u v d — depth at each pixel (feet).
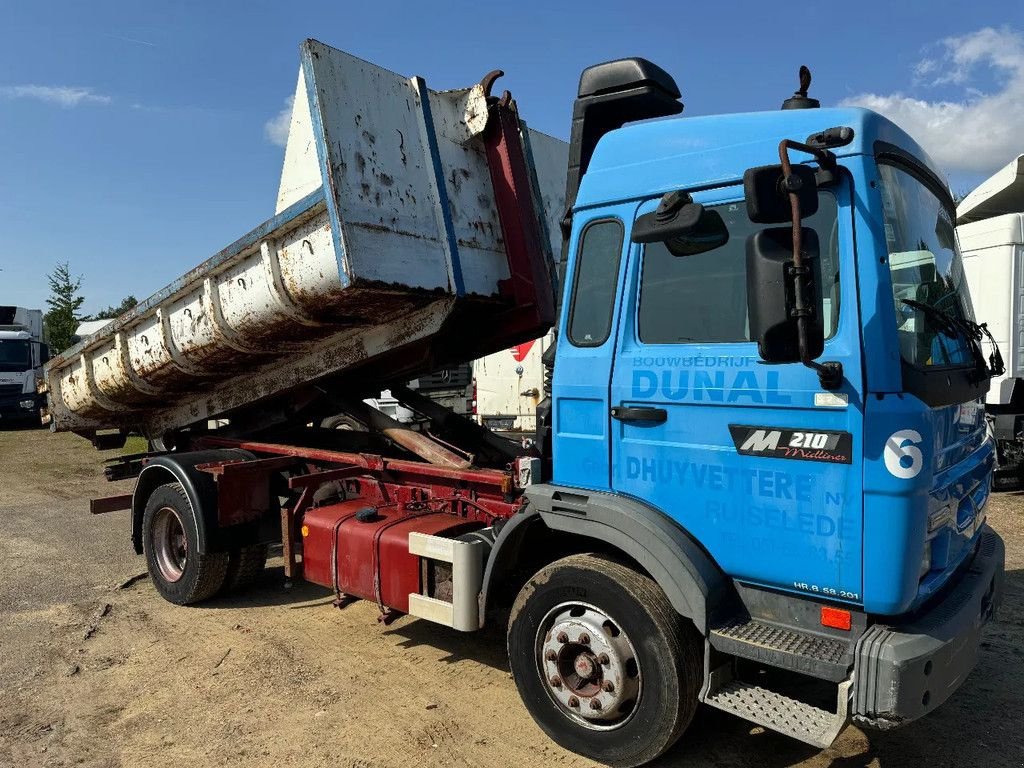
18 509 32.22
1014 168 30.94
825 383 9.30
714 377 10.45
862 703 9.11
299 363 19.30
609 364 11.60
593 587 11.40
